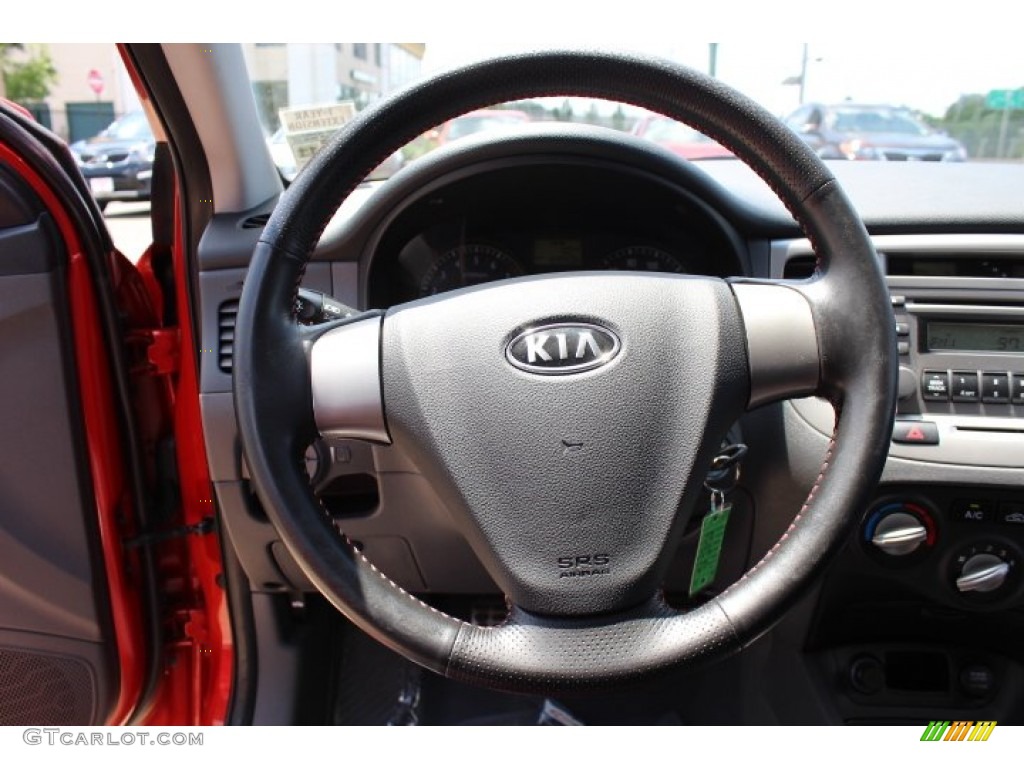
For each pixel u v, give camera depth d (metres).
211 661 1.32
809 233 0.72
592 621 0.67
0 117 0.94
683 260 1.29
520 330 0.72
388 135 0.69
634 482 0.69
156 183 1.20
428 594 1.27
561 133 1.13
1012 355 1.07
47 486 1.06
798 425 1.04
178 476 1.22
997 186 1.28
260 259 0.68
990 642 1.28
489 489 0.70
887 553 1.06
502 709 1.40
